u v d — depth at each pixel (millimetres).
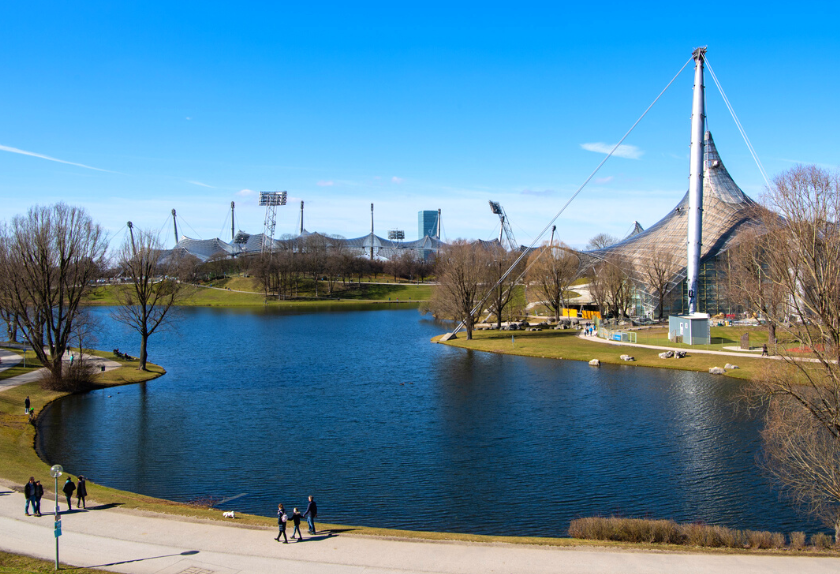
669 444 39594
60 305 57781
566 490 32375
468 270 94438
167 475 35094
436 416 48031
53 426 45875
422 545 23953
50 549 22953
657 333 88375
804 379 38562
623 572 21250
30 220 57250
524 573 21094
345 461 37406
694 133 79000
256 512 29844
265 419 47656
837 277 28656
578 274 122875
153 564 21594
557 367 68812
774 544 24922
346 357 80500
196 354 84750
